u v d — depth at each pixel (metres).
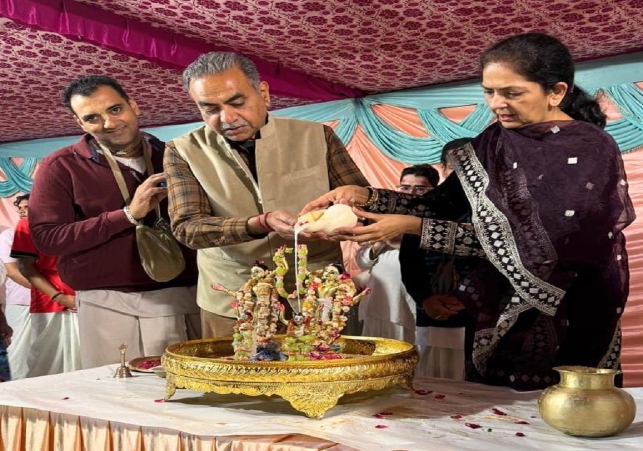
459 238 1.68
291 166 2.09
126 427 1.49
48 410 1.59
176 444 1.40
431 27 3.23
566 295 1.69
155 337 2.51
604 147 1.59
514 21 3.18
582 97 1.75
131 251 2.51
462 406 1.54
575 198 1.54
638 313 3.78
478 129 4.30
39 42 3.34
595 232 1.54
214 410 1.53
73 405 1.61
